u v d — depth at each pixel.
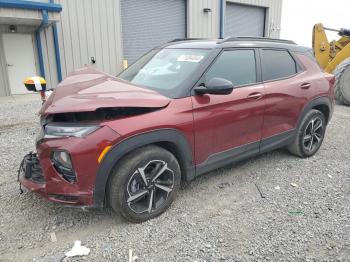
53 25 12.58
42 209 3.43
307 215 3.34
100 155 2.79
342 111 8.81
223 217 3.30
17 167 4.54
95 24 13.66
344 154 5.19
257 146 4.12
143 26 15.58
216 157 3.67
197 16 17.30
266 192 3.85
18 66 12.48
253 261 2.67
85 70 3.93
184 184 4.03
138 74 3.92
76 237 2.98
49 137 2.83
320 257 2.72
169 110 3.17
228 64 3.78
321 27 10.45
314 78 4.80
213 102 3.49
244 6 19.83
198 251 2.79
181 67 3.64
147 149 3.09
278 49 4.48
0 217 3.28
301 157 4.92
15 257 2.71
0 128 6.86
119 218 3.28
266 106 4.06
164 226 3.14
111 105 2.81
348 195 3.78
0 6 10.02
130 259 2.69
